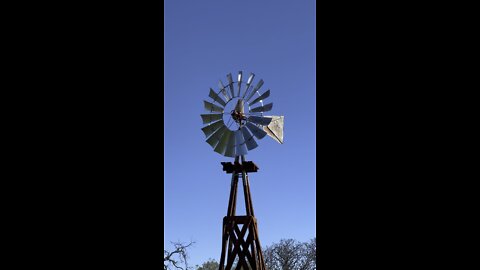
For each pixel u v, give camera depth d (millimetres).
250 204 18000
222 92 18391
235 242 17578
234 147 17922
